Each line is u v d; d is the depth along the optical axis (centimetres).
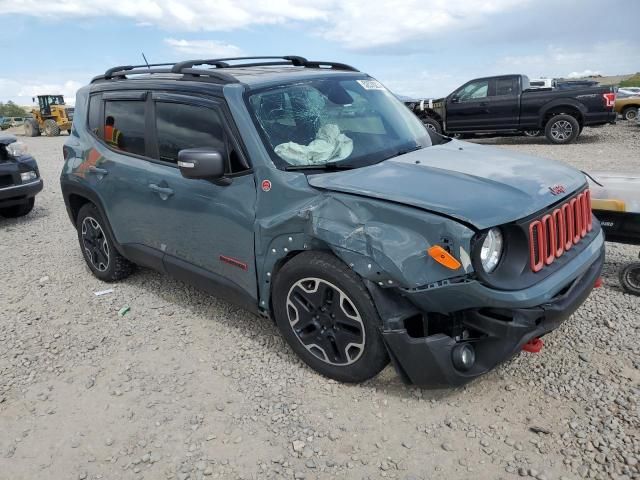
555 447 275
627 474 255
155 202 417
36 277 552
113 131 464
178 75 429
